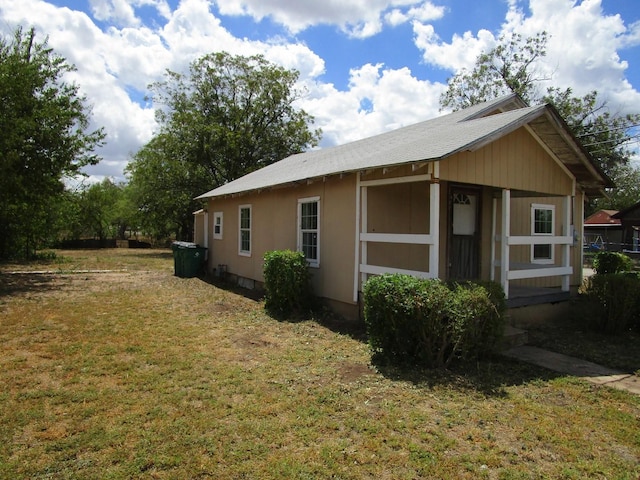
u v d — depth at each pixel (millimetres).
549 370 5133
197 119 27469
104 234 39094
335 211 8039
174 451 3168
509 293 7871
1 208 15852
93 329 6914
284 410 3900
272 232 10539
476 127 6887
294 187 9508
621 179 45469
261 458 3092
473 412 3906
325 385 4539
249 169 28422
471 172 6473
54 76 15555
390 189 8148
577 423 3730
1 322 7328
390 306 5160
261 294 10750
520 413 3906
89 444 3254
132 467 2955
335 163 8656
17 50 14781
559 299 7812
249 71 29719
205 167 28672
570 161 7934
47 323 7289
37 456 3076
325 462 3043
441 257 8109
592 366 5336
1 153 13055
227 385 4520
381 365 5168
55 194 15852
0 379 4621
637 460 3156
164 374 4840
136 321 7566
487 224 8836
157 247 38156
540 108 6645
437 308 4980
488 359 5480
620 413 3957
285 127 30797
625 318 6719
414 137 8539
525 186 7301
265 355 5629
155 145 28344
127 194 38312
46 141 14352
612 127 28141
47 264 18625
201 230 16219
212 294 10812
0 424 3551
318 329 7090
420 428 3576
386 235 6797
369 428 3555
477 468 3002
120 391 4320
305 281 8352
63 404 3986
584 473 2967
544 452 3234
